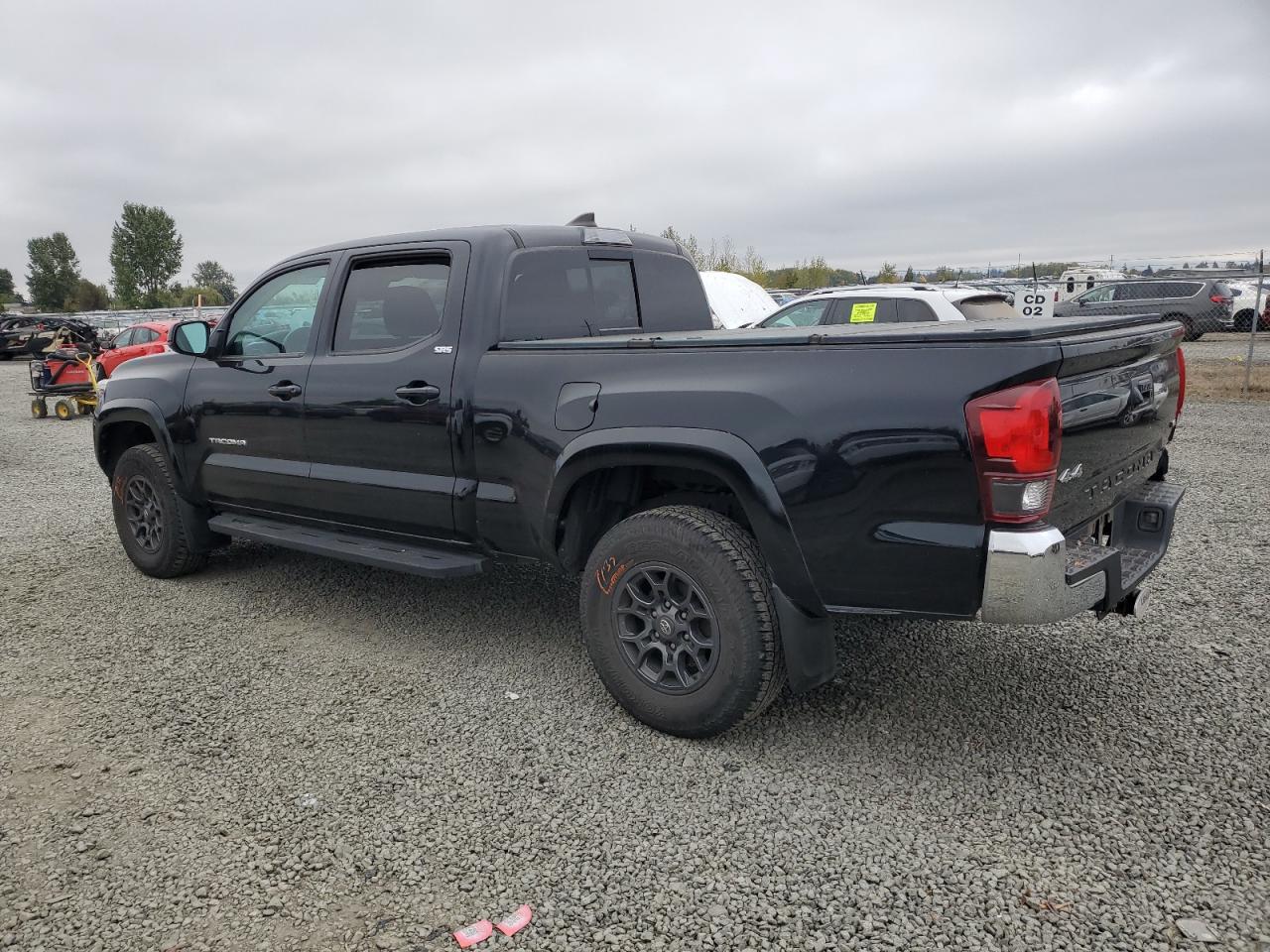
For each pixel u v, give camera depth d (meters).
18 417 15.66
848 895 2.43
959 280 23.97
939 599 2.74
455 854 2.65
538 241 4.00
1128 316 3.34
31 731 3.46
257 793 3.00
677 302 4.87
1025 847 2.61
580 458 3.34
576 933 2.31
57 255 105.25
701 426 3.05
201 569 5.55
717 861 2.59
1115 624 4.31
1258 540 5.65
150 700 3.73
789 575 2.94
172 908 2.43
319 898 2.46
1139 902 2.37
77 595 5.16
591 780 3.03
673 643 3.24
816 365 2.88
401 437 3.97
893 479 2.72
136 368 5.48
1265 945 2.21
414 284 4.06
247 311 4.86
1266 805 2.79
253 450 4.70
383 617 4.68
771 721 3.42
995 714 3.43
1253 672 3.73
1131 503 3.52
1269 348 20.52
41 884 2.55
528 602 4.88
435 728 3.44
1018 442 2.53
